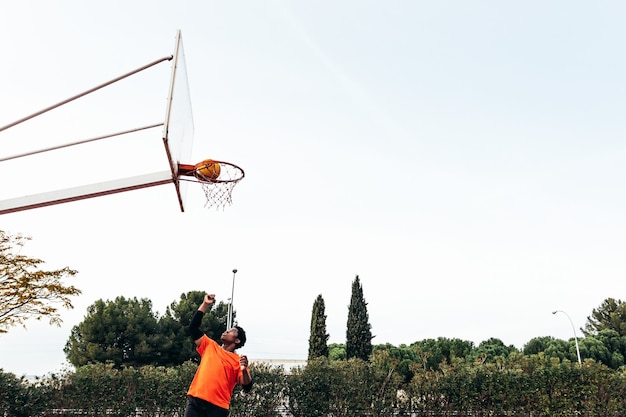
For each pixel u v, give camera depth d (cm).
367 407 1350
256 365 1388
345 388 1359
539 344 4181
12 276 1291
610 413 1380
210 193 726
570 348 3988
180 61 649
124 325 3084
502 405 1380
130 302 3281
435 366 3478
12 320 1300
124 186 604
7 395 1191
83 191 580
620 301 5316
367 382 1376
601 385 1406
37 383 1245
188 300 3403
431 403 1377
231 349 496
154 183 623
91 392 1261
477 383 1400
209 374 451
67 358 3136
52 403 1230
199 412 441
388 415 1354
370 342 3606
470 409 1377
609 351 4100
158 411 1288
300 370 1388
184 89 696
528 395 1387
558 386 1399
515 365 1509
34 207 559
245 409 1318
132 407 1264
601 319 5303
